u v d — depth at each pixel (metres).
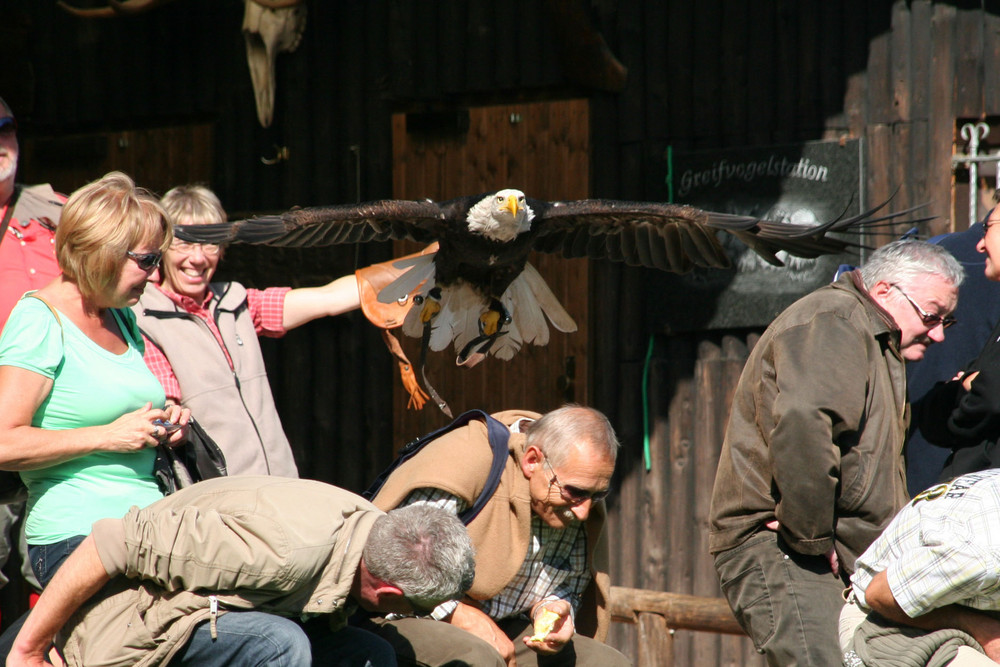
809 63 11.62
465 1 12.79
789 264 11.56
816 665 7.14
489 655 6.65
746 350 11.93
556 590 7.36
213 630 5.84
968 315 8.91
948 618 5.83
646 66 12.20
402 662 6.73
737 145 11.85
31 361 6.33
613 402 12.36
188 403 7.78
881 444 7.15
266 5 12.59
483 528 6.85
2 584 9.27
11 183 8.55
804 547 7.03
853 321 7.23
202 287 8.25
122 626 5.96
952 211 11.22
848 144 11.34
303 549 5.77
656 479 12.27
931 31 11.20
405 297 9.25
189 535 5.81
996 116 11.07
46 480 6.51
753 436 7.51
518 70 12.58
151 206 6.58
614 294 12.36
